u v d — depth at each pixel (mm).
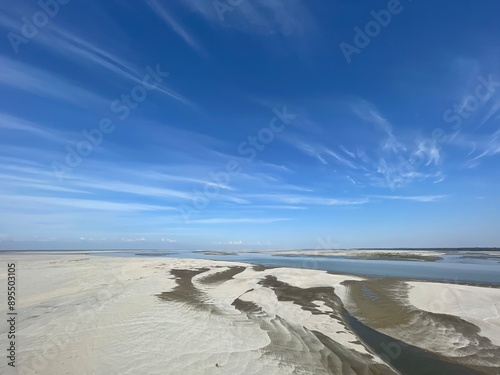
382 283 25203
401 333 13305
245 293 21125
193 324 12867
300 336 12359
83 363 8688
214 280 27469
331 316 15758
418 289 22219
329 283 25359
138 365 8680
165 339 10852
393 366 10148
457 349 11602
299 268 39562
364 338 12703
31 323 12336
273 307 17188
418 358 10812
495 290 21328
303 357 10195
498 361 10680
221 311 15672
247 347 10625
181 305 16406
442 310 16562
